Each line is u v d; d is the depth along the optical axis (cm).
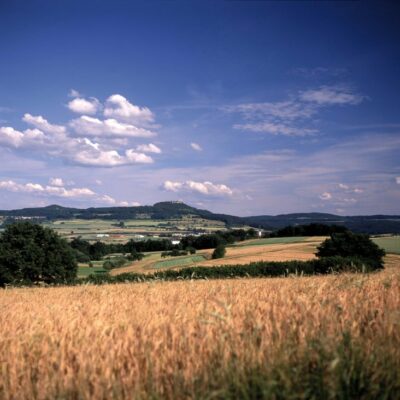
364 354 463
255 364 445
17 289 2948
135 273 4419
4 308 1098
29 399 464
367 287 897
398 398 406
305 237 12925
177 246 14162
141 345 533
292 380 420
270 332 544
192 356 485
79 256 12212
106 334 604
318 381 414
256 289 1020
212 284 1452
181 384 440
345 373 419
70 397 448
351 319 587
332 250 6706
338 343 477
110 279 4397
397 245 9569
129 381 450
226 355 466
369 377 429
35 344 579
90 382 463
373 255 6531
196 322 612
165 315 704
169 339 554
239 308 705
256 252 9425
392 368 432
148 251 14912
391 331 517
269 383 393
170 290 1283
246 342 507
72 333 609
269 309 673
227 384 420
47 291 2334
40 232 5941
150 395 427
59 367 500
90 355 516
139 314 729
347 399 409
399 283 964
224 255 9244
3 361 555
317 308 641
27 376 503
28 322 736
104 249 14575
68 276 5972
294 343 502
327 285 950
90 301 1106
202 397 407
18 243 5825
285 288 1029
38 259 5744
